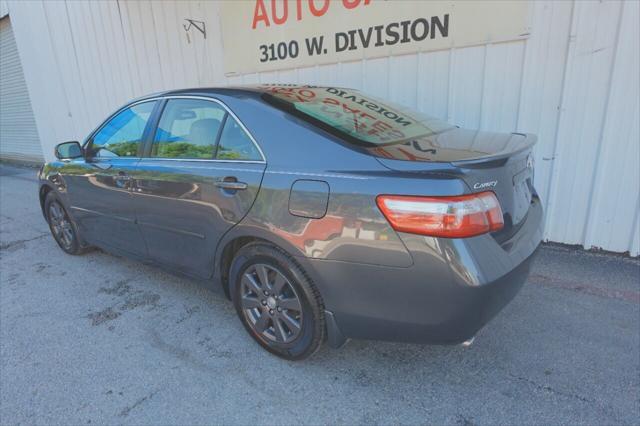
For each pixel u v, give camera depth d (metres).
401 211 1.80
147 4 6.68
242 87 2.72
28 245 4.75
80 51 8.27
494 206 1.85
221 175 2.44
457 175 1.76
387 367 2.37
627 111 3.35
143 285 3.56
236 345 2.64
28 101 11.23
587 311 2.82
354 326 2.07
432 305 1.83
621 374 2.23
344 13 4.61
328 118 2.34
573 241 3.85
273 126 2.31
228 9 5.65
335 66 4.88
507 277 1.86
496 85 3.87
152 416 2.09
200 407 2.14
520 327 2.68
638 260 3.54
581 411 2.00
